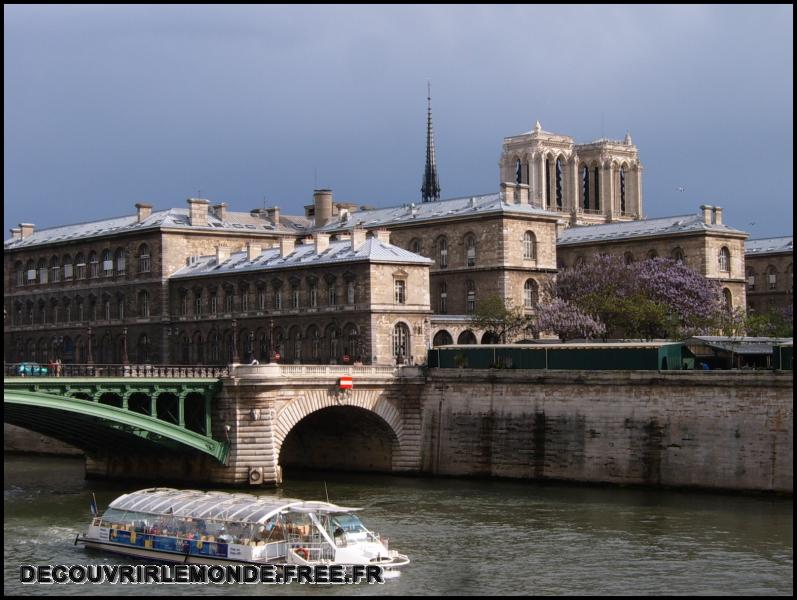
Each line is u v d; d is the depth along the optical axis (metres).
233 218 181.62
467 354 123.12
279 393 114.94
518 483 116.38
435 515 97.25
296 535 80.12
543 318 153.62
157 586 76.69
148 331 168.88
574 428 113.69
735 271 183.50
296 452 132.75
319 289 144.75
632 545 85.12
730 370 104.94
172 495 87.50
